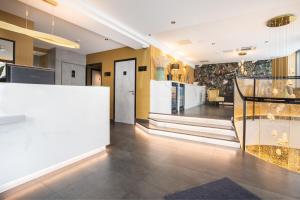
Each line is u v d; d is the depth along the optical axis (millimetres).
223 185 1974
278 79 5355
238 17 3828
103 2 3164
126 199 1729
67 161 2465
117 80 6211
